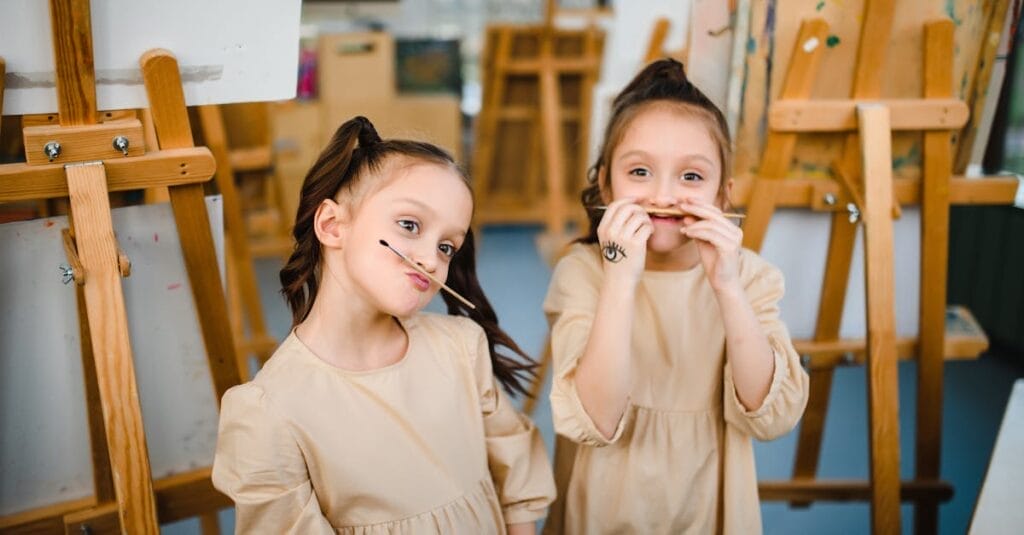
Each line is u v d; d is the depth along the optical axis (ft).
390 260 3.05
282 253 10.16
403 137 3.38
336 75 12.60
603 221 3.54
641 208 3.53
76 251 3.59
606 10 12.45
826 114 4.74
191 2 3.74
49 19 3.50
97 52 3.64
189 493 4.24
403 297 3.05
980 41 4.87
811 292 5.35
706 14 4.90
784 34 4.71
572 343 3.76
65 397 3.96
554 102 12.29
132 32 3.68
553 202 12.29
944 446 7.39
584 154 12.80
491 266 12.13
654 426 3.91
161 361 4.12
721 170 3.87
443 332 3.45
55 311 3.83
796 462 5.84
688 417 3.90
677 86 3.88
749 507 3.88
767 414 3.59
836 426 7.84
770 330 3.80
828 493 5.78
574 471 4.05
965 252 9.73
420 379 3.27
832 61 4.80
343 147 3.21
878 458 4.78
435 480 3.21
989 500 3.49
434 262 3.08
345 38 12.53
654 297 3.94
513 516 3.49
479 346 3.51
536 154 13.41
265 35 3.89
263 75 3.95
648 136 3.69
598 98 9.18
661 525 3.89
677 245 3.74
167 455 4.26
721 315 3.88
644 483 3.89
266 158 8.50
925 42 4.76
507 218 13.71
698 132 3.69
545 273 11.84
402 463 3.16
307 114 12.51
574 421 3.54
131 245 3.90
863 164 4.67
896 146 5.03
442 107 13.01
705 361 3.92
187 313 4.11
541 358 6.77
